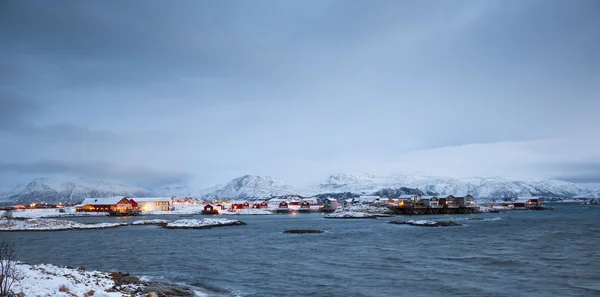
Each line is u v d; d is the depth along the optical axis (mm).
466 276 35719
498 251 51125
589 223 104938
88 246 58969
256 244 61500
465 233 78562
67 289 22953
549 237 67812
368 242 63625
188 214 177500
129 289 26812
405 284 32656
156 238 71562
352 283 33094
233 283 33125
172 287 29922
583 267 39625
